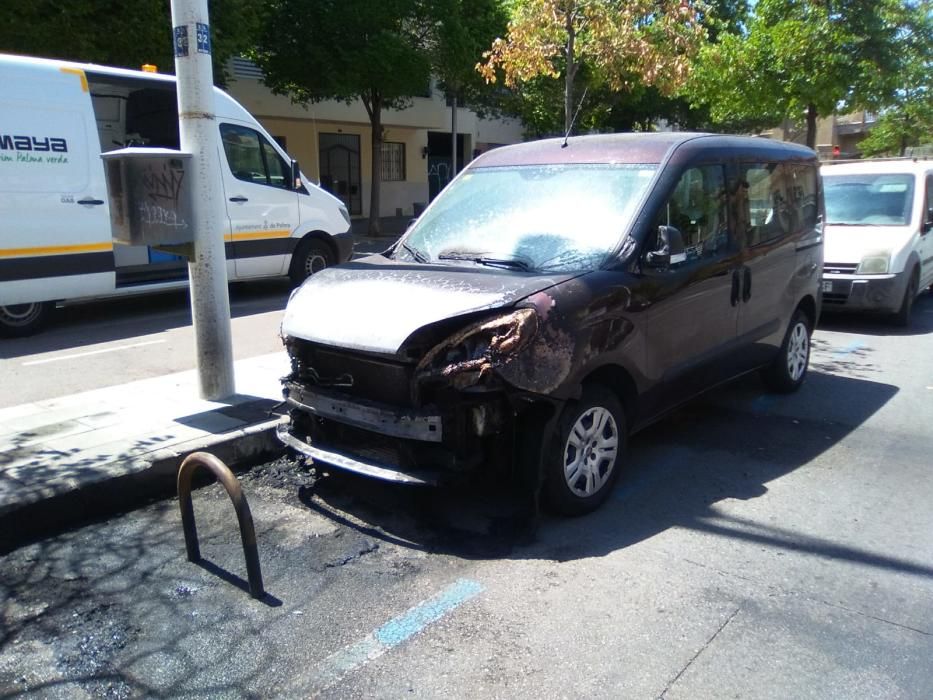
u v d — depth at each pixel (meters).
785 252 6.40
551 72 9.66
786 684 3.13
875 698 3.04
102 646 3.45
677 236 4.69
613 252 4.69
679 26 9.52
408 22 20.36
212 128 5.84
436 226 5.46
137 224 5.56
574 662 3.28
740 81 16.11
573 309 4.21
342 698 3.08
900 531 4.45
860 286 9.60
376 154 23.23
